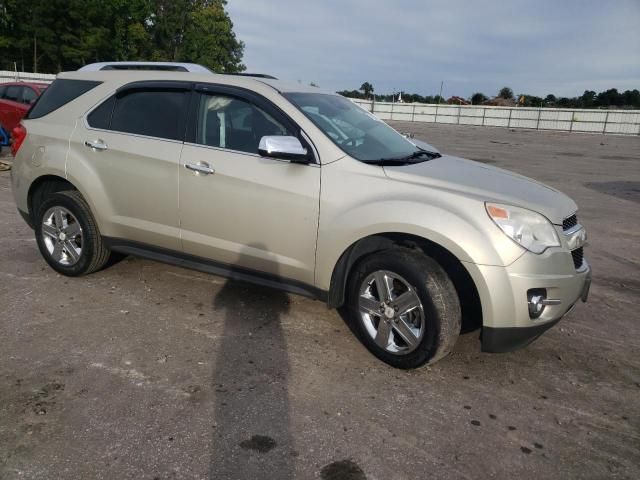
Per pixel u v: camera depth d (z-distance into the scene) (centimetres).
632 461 263
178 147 397
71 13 4709
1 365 322
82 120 443
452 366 348
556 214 323
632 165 1630
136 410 285
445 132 3419
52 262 468
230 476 240
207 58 6212
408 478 245
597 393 324
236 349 356
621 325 422
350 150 361
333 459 255
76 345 351
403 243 338
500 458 261
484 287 303
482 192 324
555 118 4328
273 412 289
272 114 371
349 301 360
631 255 618
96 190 430
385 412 294
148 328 380
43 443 256
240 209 373
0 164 1013
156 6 5938
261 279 383
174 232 407
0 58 4941
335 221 339
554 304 314
